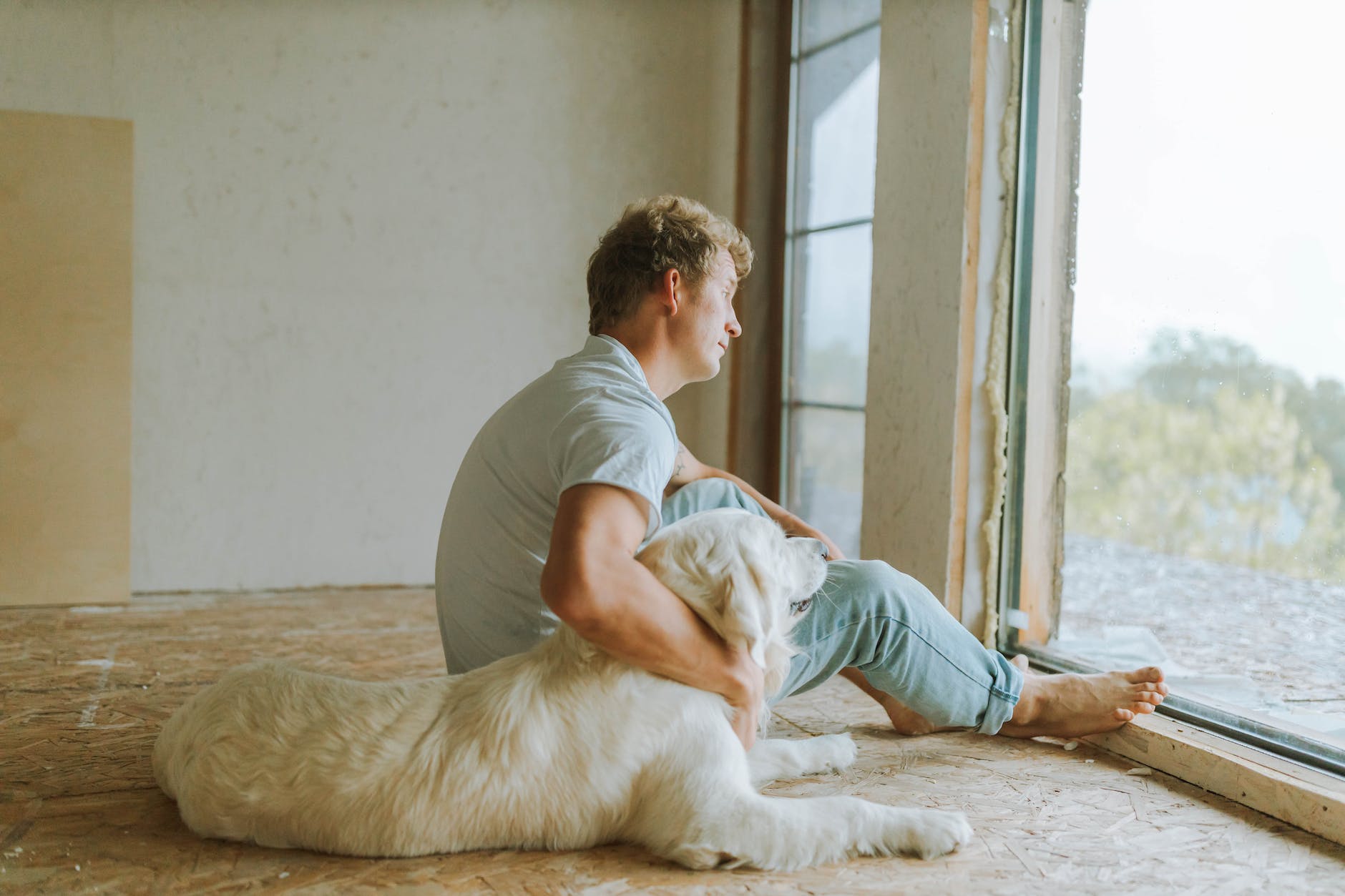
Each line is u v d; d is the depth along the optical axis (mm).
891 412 3154
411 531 4414
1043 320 2922
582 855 1563
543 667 1581
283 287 4191
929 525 2973
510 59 4410
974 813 1811
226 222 4105
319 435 4277
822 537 2199
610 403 1567
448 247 4387
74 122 3771
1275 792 1819
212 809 1568
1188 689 2445
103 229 3824
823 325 4051
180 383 4102
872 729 2326
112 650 3111
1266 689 2490
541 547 1681
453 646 1850
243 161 4109
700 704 1563
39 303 3760
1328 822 1723
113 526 3895
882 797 1882
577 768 1531
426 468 4418
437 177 4355
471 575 1745
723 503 2180
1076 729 2135
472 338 4441
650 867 1531
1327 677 2604
